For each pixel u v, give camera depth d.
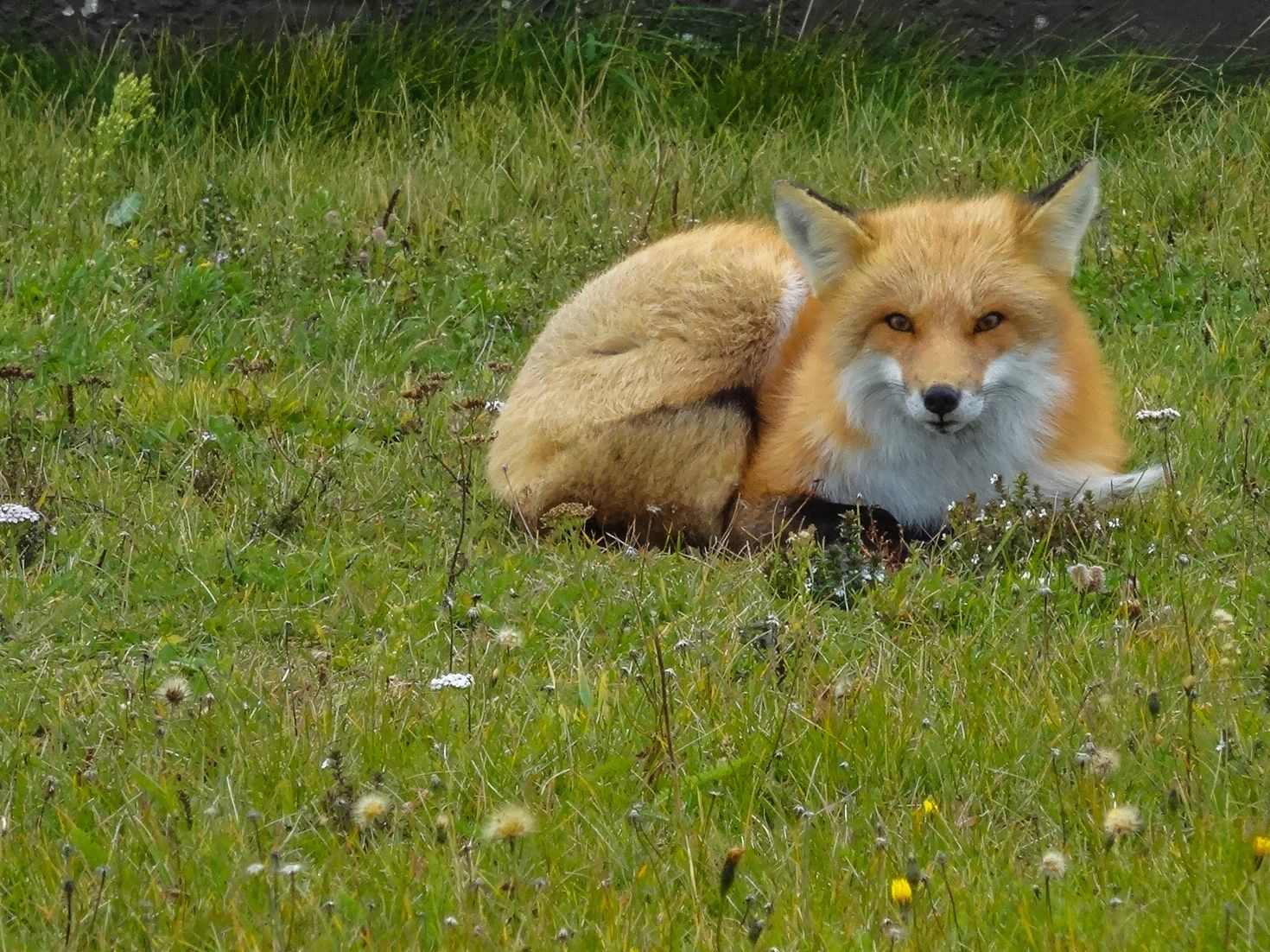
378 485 10.34
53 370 11.89
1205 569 8.80
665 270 9.85
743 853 5.70
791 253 10.10
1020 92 17.77
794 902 5.55
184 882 5.79
